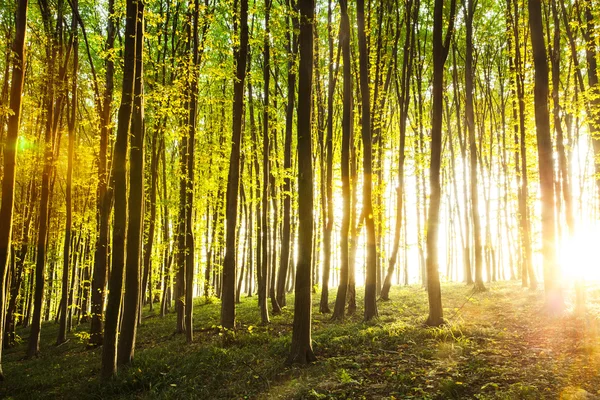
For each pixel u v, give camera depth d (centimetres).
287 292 3253
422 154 2103
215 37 1717
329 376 786
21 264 2006
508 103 2845
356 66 1962
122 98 1026
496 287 2209
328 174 1805
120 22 1648
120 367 1065
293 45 1838
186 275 1402
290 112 1888
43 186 1667
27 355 1630
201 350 1176
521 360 769
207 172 2222
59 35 1642
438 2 1229
